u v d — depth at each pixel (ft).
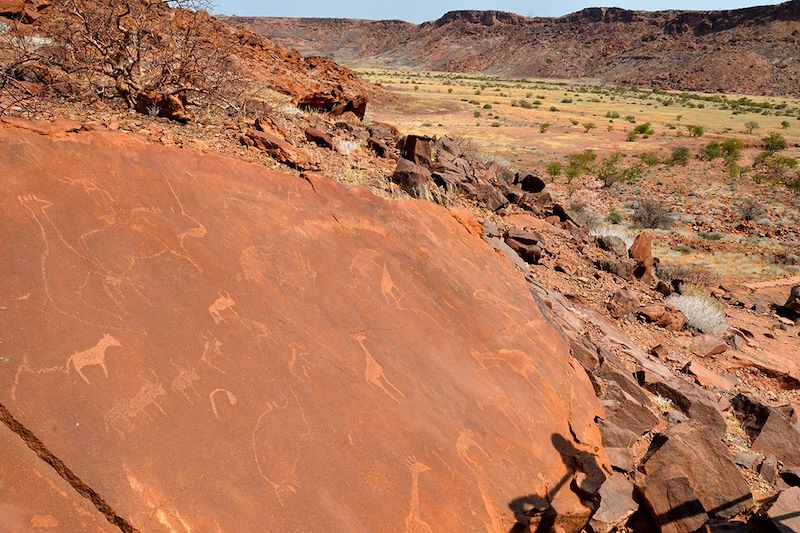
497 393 11.48
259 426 7.89
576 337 17.10
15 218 7.85
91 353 7.25
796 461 15.64
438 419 10.00
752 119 241.14
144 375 7.46
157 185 9.82
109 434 6.71
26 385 6.55
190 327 8.39
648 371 17.49
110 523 6.19
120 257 8.48
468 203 30.99
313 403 8.72
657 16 610.65
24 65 16.89
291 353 9.18
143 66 21.09
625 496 10.82
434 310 12.35
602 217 78.89
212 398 7.80
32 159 8.56
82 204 8.64
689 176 120.37
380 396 9.63
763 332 31.81
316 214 12.07
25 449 6.22
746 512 11.46
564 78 555.69
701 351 23.72
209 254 9.60
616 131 183.93
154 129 16.07
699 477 11.63
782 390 23.02
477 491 9.24
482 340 12.61
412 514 8.26
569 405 12.77
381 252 12.62
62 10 19.22
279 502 7.30
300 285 10.44
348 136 33.81
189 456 7.07
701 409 16.40
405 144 34.19
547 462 10.74
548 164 124.98
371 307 11.24
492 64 637.71
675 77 463.83
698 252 64.28
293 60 94.79
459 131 150.30
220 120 21.07
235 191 10.96
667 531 10.39
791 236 73.51
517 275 15.76
